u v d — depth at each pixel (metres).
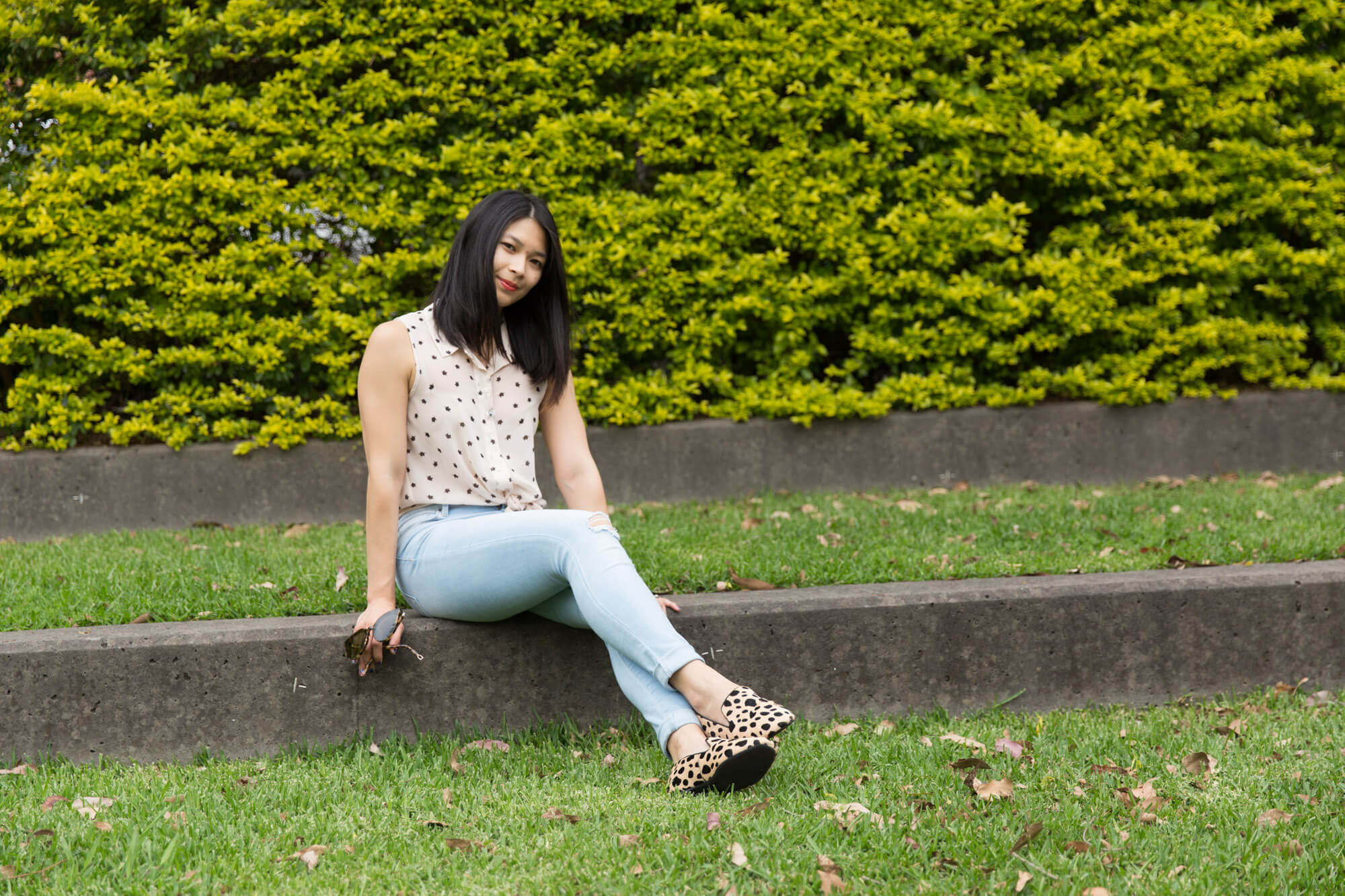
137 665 2.79
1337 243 5.86
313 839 2.28
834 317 5.60
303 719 2.88
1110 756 2.78
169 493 5.19
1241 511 4.51
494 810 2.43
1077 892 2.03
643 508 5.20
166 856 2.15
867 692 3.12
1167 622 3.25
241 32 5.00
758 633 3.06
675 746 2.54
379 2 5.10
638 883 2.06
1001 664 3.18
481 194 5.21
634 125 5.28
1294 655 3.31
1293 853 2.21
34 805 2.46
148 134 5.18
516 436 2.94
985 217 5.52
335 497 5.32
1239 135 5.78
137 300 5.10
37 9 4.93
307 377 5.41
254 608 3.14
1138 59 5.57
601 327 5.40
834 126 5.57
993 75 5.66
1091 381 5.79
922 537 4.15
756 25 5.33
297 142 5.11
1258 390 6.05
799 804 2.43
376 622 2.75
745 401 5.55
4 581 3.56
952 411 5.70
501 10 5.17
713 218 5.34
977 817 2.36
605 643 2.91
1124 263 5.77
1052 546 3.96
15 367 5.36
